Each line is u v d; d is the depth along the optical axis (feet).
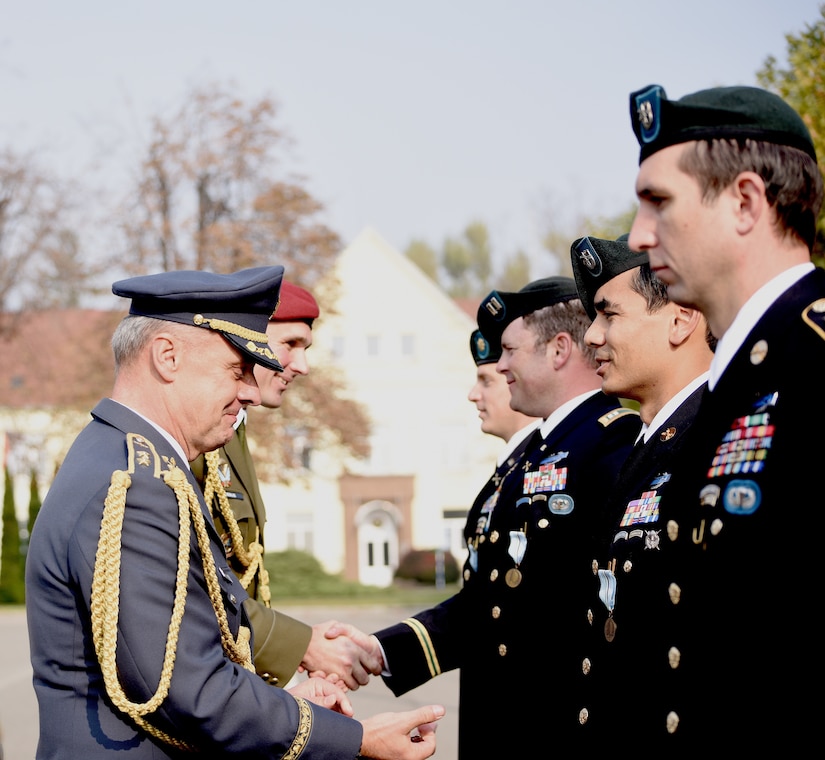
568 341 10.77
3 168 77.25
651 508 7.11
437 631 11.86
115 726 7.58
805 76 16.72
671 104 6.01
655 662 6.50
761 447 5.76
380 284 117.08
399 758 8.52
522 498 10.35
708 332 7.81
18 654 49.01
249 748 7.69
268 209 78.13
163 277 8.27
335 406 86.43
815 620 5.33
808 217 5.96
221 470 11.19
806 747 5.30
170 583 7.61
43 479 95.14
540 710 9.78
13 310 82.58
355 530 114.01
